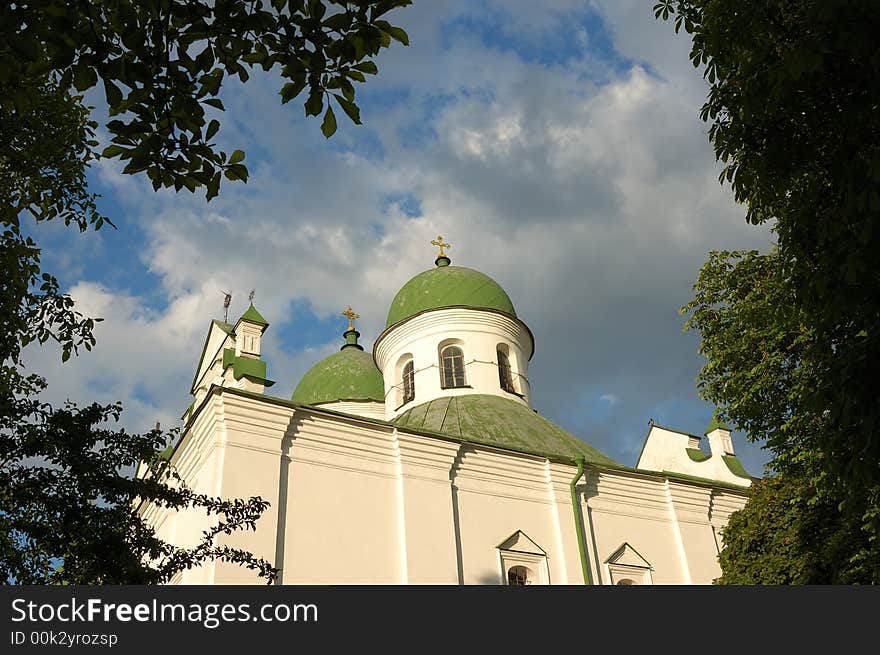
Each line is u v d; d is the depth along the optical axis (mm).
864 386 8242
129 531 10922
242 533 17688
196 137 7277
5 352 11852
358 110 7145
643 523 24266
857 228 8594
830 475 9484
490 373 28594
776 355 16438
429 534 20188
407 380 29750
